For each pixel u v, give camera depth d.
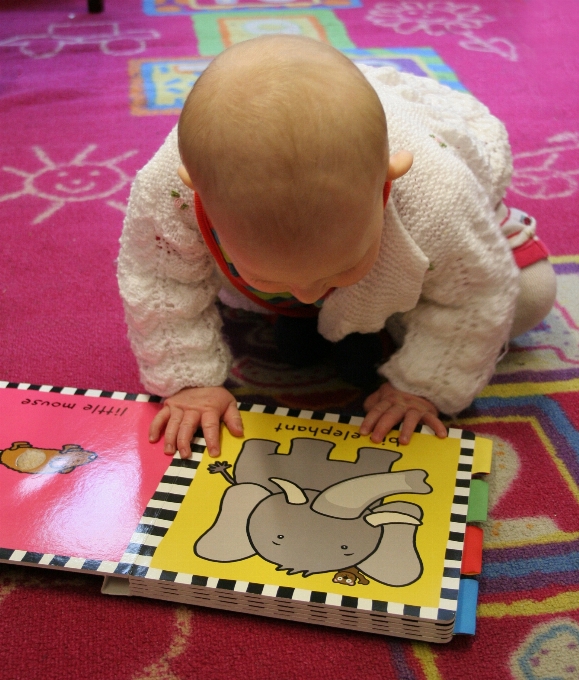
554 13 2.03
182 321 0.77
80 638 0.62
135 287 0.75
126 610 0.64
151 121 1.49
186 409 0.77
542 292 0.87
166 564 0.63
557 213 1.17
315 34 1.90
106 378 0.89
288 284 0.58
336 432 0.76
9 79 1.67
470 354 0.74
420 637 0.60
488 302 0.72
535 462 0.77
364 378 0.87
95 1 2.05
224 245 0.57
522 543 0.69
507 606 0.64
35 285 1.04
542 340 0.94
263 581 0.61
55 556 0.64
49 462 0.73
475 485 0.71
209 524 0.66
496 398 0.85
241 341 0.95
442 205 0.65
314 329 0.89
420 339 0.76
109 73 1.71
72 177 1.30
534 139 1.39
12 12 2.08
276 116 0.49
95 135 1.44
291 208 0.50
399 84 0.81
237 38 1.89
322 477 0.71
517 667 0.59
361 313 0.73
